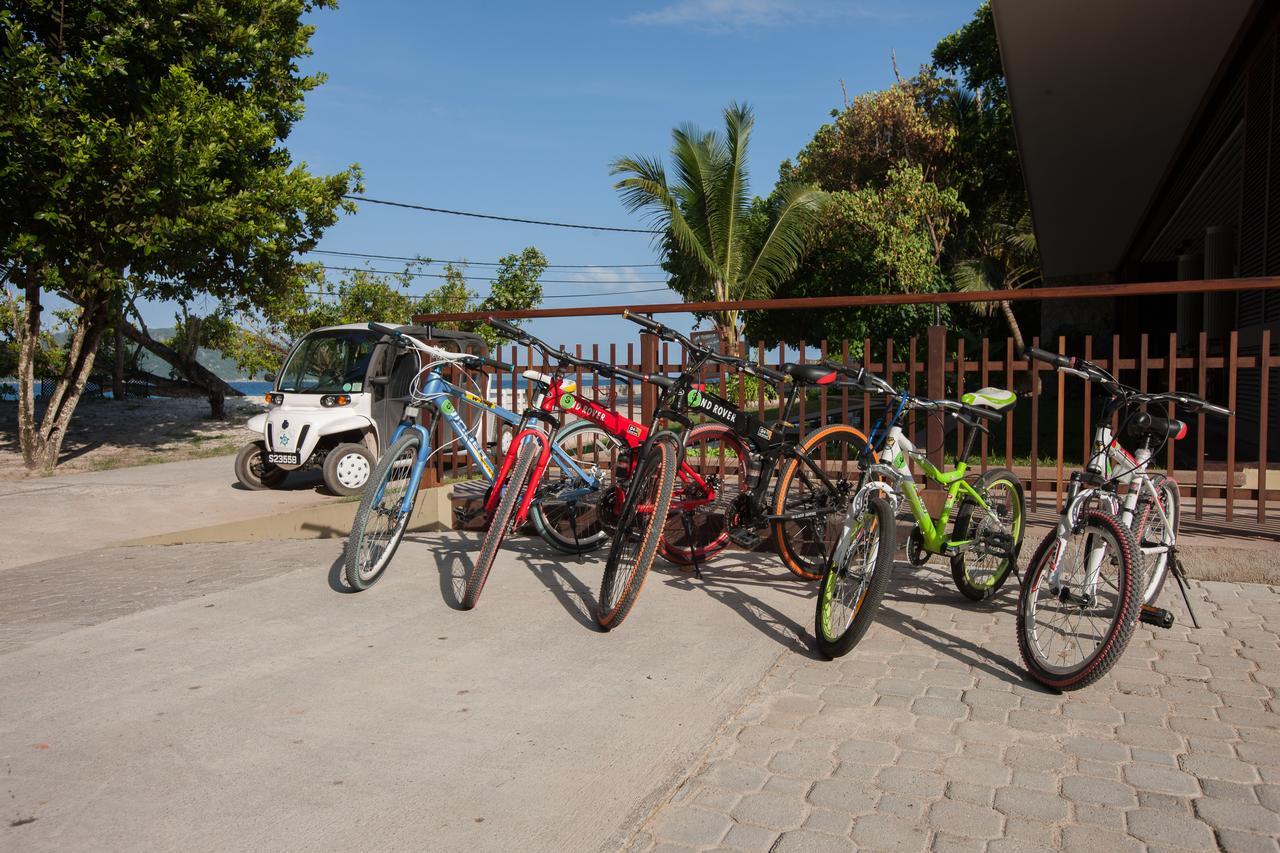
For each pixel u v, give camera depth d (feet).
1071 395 58.34
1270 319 29.17
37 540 21.66
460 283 80.94
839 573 12.80
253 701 10.85
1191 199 47.67
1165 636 13.69
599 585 16.21
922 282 64.13
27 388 36.88
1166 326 72.49
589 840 7.93
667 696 11.22
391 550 16.26
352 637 13.29
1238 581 16.33
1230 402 17.24
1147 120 37.45
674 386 16.20
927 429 18.22
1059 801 8.74
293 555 19.06
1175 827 8.24
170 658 12.33
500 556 18.28
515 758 9.46
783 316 73.26
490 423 26.27
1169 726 10.50
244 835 7.88
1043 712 10.93
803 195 61.98
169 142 34.86
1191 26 28.45
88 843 7.69
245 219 39.86
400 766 9.23
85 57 36.29
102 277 35.68
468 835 7.96
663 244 63.57
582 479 16.84
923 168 76.07
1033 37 28.89
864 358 19.06
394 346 29.55
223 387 63.57
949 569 18.07
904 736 10.25
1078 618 12.57
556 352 16.05
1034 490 18.26
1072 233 59.26
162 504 26.55
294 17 47.24
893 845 7.96
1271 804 8.65
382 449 29.37
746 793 8.93
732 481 22.12
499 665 12.21
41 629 13.64
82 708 10.56
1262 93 29.84
